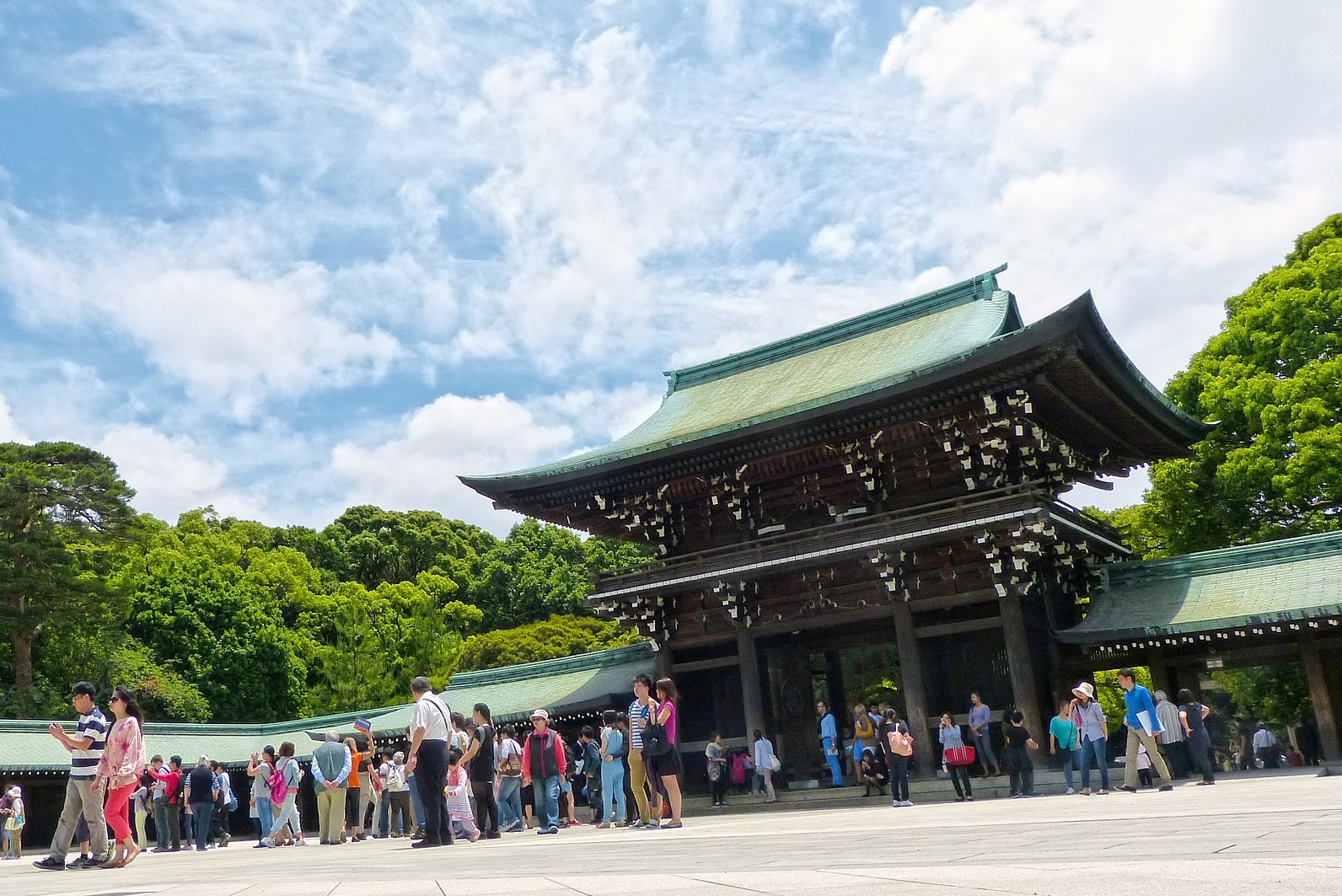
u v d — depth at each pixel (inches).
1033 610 1161.4
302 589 3193.9
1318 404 1400.1
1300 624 1013.8
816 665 1358.3
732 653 1378.0
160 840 1064.2
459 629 3516.2
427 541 4072.3
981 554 1133.1
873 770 1085.1
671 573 1304.1
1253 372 1539.1
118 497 2511.1
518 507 1419.8
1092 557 1259.8
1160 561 1202.6
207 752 1820.9
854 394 1134.4
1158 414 1259.2
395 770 1050.1
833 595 1234.6
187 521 3496.6
